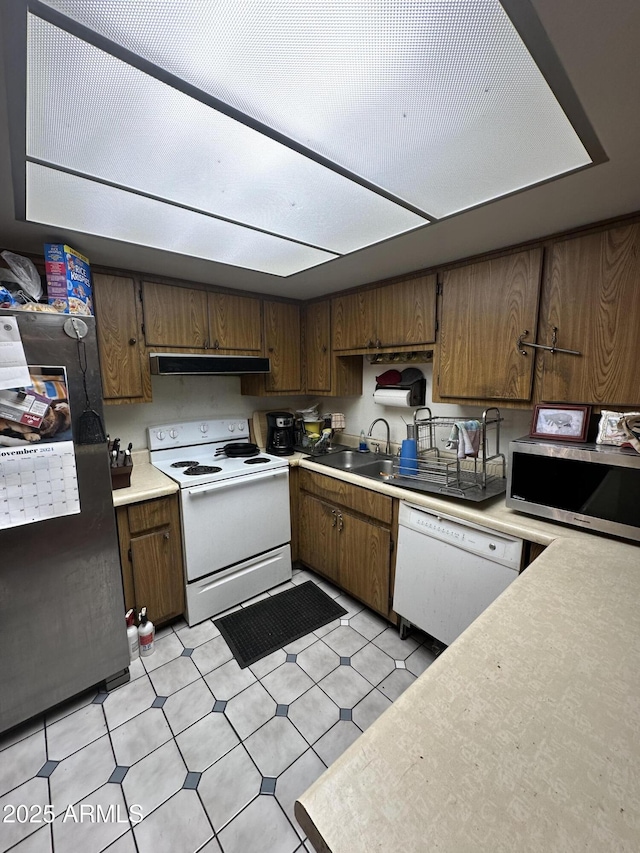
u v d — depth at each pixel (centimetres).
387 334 218
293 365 275
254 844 111
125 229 143
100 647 160
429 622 179
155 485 197
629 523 123
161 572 198
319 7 57
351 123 84
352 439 291
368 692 165
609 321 137
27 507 137
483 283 171
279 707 157
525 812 45
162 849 110
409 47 64
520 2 57
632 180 108
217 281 221
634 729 57
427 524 175
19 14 57
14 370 129
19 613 139
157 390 247
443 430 228
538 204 124
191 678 172
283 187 112
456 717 59
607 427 137
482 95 76
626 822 44
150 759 136
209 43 63
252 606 227
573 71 69
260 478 228
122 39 62
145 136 87
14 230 143
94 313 187
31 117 80
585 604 90
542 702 61
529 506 148
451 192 116
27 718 145
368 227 142
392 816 45
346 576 228
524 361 160
